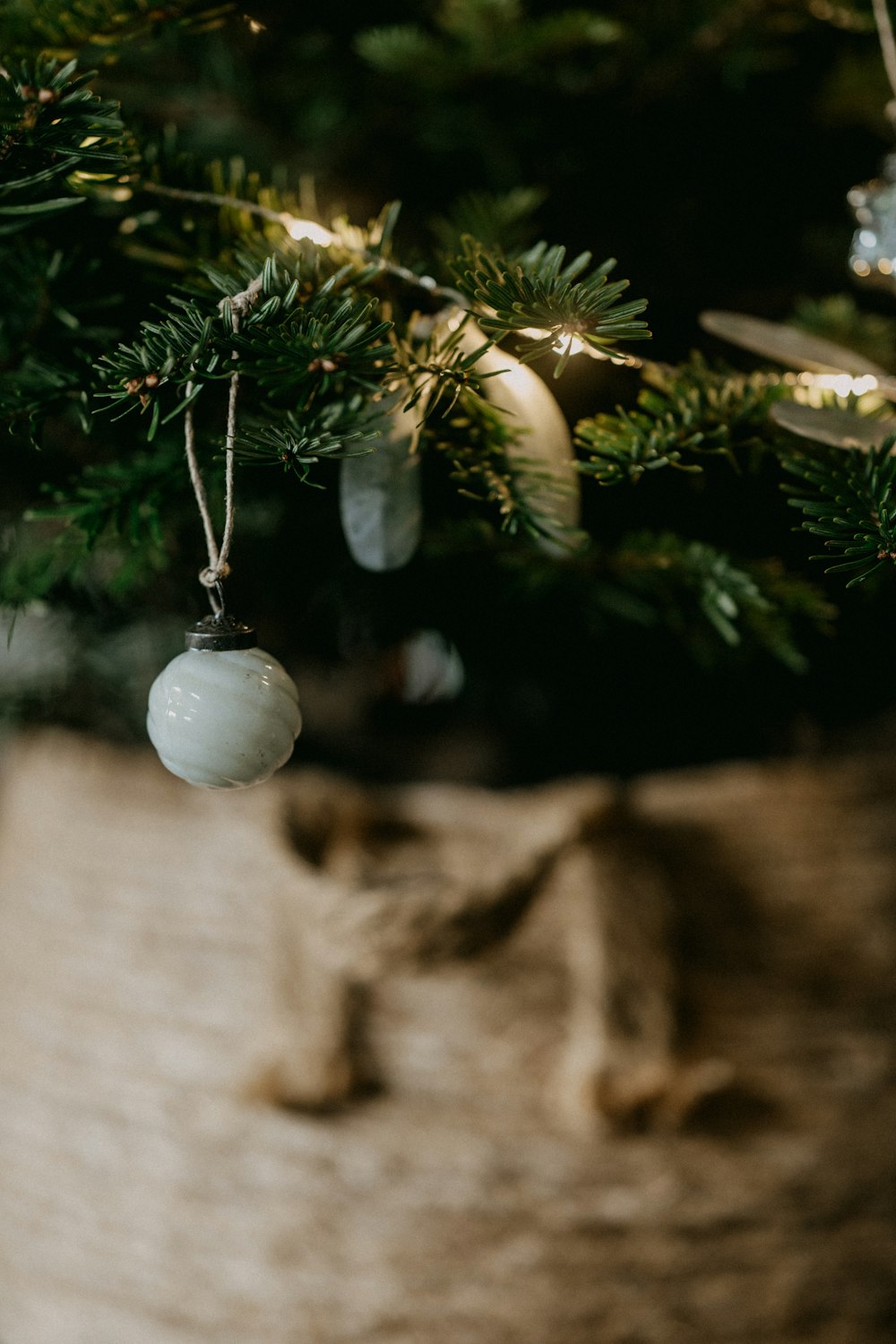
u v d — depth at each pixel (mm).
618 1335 619
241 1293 625
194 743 474
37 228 546
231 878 655
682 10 640
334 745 864
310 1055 630
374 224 543
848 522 466
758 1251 628
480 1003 641
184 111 662
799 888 668
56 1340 645
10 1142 664
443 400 517
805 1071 649
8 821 727
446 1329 617
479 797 674
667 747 815
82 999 663
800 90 690
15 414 520
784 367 615
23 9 527
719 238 710
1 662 706
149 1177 638
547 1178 621
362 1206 622
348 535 540
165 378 456
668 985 638
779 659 690
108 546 588
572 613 686
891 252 571
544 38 610
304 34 654
